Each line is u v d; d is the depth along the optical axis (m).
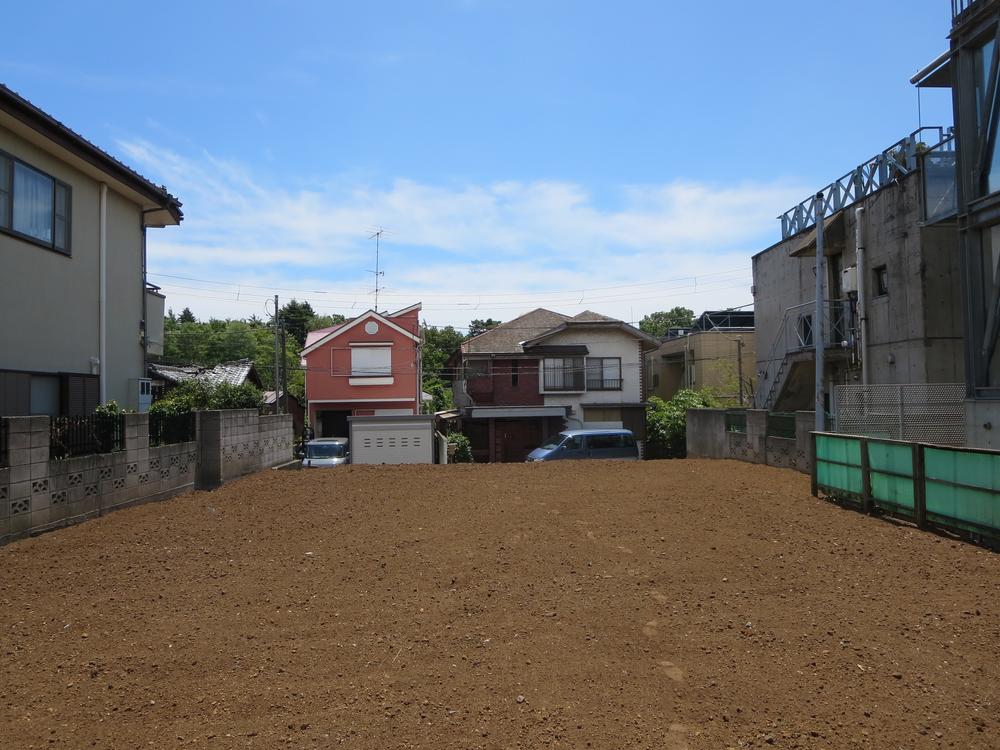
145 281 14.15
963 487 7.01
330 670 4.10
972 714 3.53
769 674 4.03
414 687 3.88
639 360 35.19
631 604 5.26
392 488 11.26
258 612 5.12
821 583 5.77
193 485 11.32
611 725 3.46
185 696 3.76
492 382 34.88
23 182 10.37
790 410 20.55
